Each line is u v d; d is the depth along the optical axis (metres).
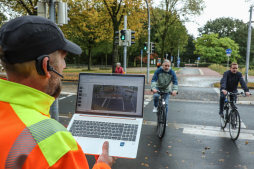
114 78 1.98
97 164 1.05
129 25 20.41
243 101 10.23
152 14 26.16
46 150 0.69
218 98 11.48
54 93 0.92
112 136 1.65
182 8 24.33
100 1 18.02
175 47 45.09
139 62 64.06
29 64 0.79
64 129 0.79
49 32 0.82
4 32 0.76
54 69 0.86
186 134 5.75
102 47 38.06
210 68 51.72
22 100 0.76
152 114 7.93
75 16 19.34
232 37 80.06
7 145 0.68
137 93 1.93
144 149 4.73
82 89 1.98
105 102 1.95
